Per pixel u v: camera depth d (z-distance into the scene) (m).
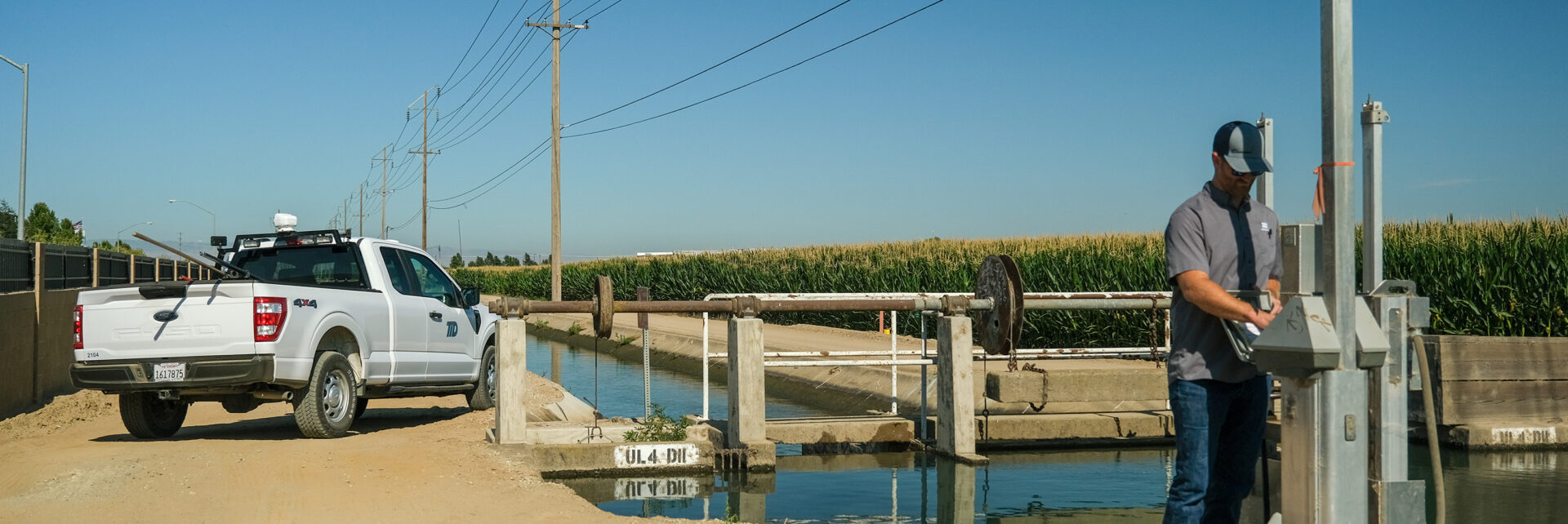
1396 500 4.30
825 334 26.75
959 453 10.11
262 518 6.89
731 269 40.28
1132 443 11.20
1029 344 22.42
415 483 8.02
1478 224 19.52
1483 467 9.44
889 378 15.47
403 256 12.20
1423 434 10.79
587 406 13.36
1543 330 15.47
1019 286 9.60
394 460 8.85
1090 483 9.10
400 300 11.70
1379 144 4.54
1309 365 4.01
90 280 18.38
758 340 9.98
